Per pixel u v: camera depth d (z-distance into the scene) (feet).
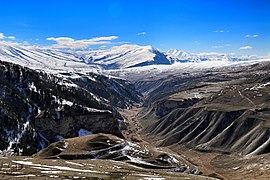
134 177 383.65
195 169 606.14
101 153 601.62
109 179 359.05
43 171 378.53
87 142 639.76
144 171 463.42
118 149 617.62
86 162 497.46
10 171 363.76
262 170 598.34
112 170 436.76
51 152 606.14
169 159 611.06
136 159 591.37
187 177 444.14
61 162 469.57
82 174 377.71
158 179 384.06
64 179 337.72
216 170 650.84
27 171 370.73
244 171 618.85
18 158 482.69
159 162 590.14
